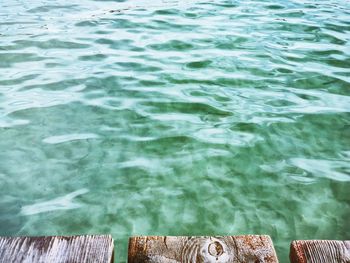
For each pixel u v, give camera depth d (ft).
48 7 38.40
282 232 10.78
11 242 4.99
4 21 32.22
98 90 19.51
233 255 4.99
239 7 39.50
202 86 20.22
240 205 11.81
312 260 5.03
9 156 13.80
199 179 12.94
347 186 12.62
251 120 16.76
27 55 24.20
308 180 12.92
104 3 41.47
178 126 16.21
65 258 4.83
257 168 13.55
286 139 15.38
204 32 30.22
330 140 15.38
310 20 34.24
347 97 19.26
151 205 11.74
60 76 21.16
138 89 19.74
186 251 5.03
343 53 25.63
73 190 12.25
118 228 10.82
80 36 28.73
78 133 15.52
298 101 18.71
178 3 41.65
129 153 14.29
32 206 11.49
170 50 25.94
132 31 30.32
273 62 23.93
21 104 17.71
